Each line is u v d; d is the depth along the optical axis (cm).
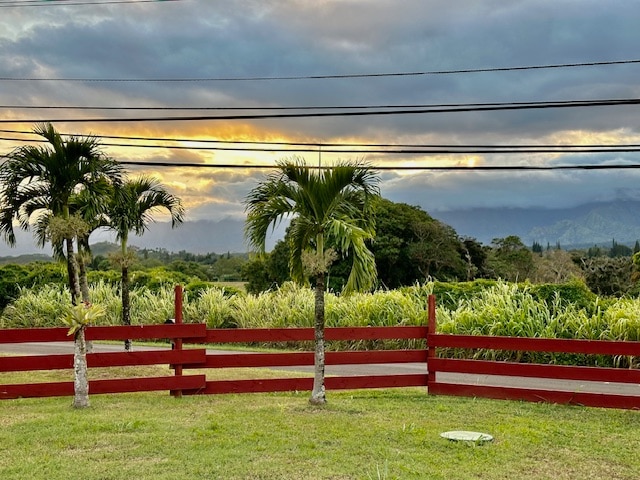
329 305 2158
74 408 1030
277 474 709
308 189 1083
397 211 4312
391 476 704
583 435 905
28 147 1101
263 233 1122
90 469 717
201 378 1147
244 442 829
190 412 1003
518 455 802
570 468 759
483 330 1806
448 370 1181
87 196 1230
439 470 734
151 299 2525
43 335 1085
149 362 1130
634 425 976
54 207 1134
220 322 2381
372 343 2008
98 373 1398
